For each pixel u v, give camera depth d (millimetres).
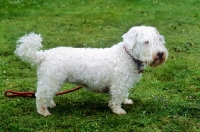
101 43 3430
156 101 2291
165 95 2375
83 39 3557
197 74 2678
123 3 5414
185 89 2447
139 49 2057
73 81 2121
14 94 2342
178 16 4559
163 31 3842
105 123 2053
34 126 2035
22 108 2215
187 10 4910
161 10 4926
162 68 2777
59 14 4734
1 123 2057
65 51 2107
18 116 2131
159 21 4305
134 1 5520
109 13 4754
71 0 5668
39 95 2104
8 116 2129
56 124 2045
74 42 3465
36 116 2119
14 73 2719
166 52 2049
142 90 2443
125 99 2227
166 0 5566
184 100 2305
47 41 3490
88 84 2125
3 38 3568
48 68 2062
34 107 2223
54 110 2195
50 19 4445
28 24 4184
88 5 5316
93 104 2271
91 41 3488
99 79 2104
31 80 2607
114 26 4086
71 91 2334
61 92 2324
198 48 3254
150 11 4863
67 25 4137
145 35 2039
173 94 2387
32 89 2484
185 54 3100
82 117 2115
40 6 5246
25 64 2889
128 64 2096
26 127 2029
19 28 3988
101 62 2096
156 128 2016
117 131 1988
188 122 2061
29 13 4793
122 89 2117
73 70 2082
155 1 5504
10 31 3848
